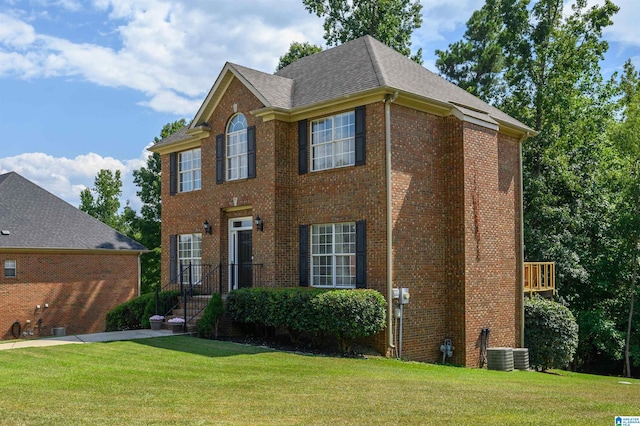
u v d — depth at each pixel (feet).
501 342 62.90
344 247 56.90
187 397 31.40
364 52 63.82
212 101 69.10
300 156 61.05
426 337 56.49
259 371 39.68
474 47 129.80
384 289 52.65
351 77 59.21
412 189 55.98
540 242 89.51
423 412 28.96
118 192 181.68
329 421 26.58
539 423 26.84
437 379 41.29
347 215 56.24
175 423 25.67
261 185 62.28
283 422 26.25
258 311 53.83
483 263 60.70
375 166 54.08
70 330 97.14
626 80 102.68
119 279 105.19
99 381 35.37
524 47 98.22
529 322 67.67
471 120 59.67
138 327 68.90
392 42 119.03
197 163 75.05
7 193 99.86
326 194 58.34
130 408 28.63
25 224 95.66
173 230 77.30
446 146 59.93
